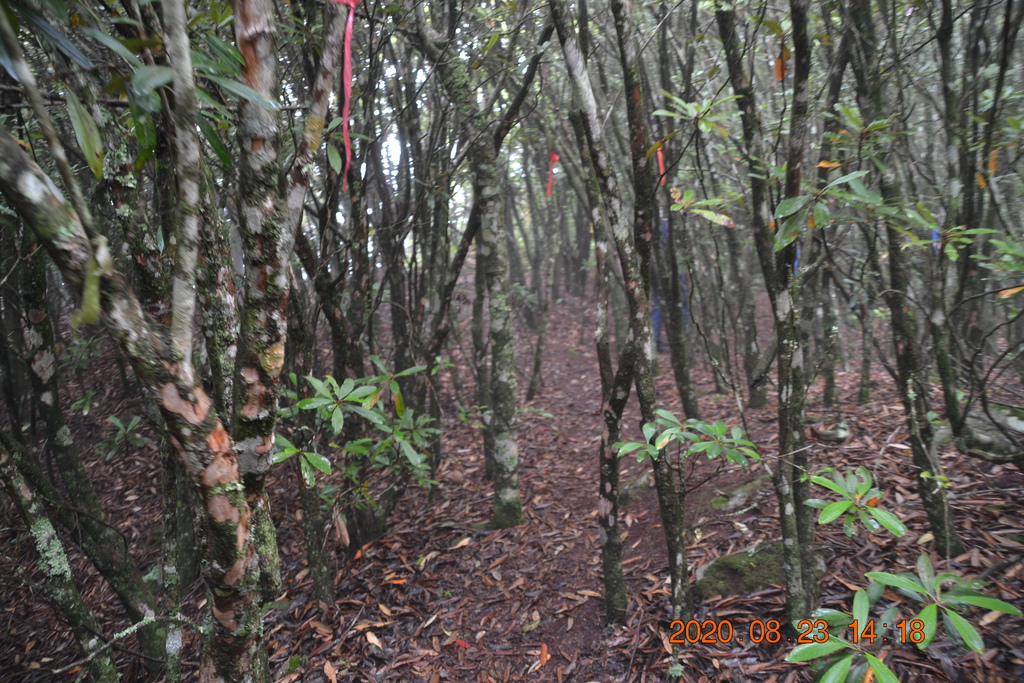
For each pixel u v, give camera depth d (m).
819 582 2.39
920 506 2.72
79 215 0.82
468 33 3.34
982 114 2.90
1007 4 2.11
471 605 2.92
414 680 2.51
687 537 2.96
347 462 3.35
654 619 2.48
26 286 2.42
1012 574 2.21
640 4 3.80
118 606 3.40
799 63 1.67
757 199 1.91
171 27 0.90
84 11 1.17
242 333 1.14
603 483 2.41
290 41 2.84
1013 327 4.31
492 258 3.36
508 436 3.52
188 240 0.96
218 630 1.20
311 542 2.98
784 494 2.02
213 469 1.03
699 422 1.89
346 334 3.28
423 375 3.68
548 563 3.12
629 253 1.91
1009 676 1.82
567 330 8.71
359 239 3.49
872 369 5.42
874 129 2.09
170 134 1.04
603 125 1.86
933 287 2.40
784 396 1.96
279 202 1.08
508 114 3.29
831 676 1.33
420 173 3.84
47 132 0.81
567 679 2.34
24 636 3.27
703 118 1.88
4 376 3.66
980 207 2.41
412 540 3.58
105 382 6.30
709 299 5.87
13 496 1.91
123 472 5.10
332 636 2.85
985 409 2.26
